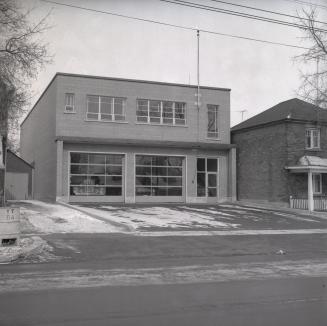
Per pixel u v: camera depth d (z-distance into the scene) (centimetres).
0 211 1375
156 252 1443
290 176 3122
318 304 768
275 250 1552
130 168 3250
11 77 1919
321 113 3166
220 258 1372
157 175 3338
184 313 704
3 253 1262
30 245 1399
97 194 3169
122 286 907
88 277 1005
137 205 3038
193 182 3422
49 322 649
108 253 1393
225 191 3531
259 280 990
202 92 3484
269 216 2642
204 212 2733
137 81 3300
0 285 906
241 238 1808
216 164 3531
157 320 664
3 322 648
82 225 1956
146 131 3316
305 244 1698
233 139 3672
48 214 2241
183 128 3419
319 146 3228
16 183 4162
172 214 2570
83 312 703
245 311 719
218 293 849
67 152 3102
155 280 979
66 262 1234
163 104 3384
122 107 3269
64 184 3072
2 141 2414
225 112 3547
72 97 3150
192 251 1484
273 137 3238
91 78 3186
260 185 3347
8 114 1988
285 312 715
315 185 3209
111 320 661
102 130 3200
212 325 641
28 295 816
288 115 3141
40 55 2180
